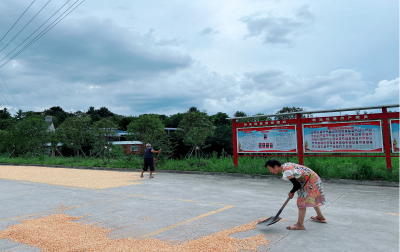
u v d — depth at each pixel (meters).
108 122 28.30
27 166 19.78
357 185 8.16
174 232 4.10
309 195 4.02
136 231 4.19
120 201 6.46
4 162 22.56
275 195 6.91
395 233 3.84
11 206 6.19
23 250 3.52
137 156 17.61
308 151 9.68
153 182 9.72
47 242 3.71
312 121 9.61
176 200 6.46
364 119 8.74
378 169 8.88
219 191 7.61
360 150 8.78
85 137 26.77
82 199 6.81
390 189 7.41
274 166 4.20
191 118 29.23
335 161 11.56
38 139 24.16
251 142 11.03
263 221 4.17
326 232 3.91
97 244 3.57
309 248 3.33
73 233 4.09
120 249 3.38
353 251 3.23
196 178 10.59
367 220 4.50
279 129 10.37
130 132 28.69
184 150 28.62
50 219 4.96
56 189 8.46
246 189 7.86
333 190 7.40
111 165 16.28
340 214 4.89
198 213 5.19
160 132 17.98
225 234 3.84
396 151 8.26
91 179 10.73
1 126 50.47
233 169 11.16
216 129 31.67
